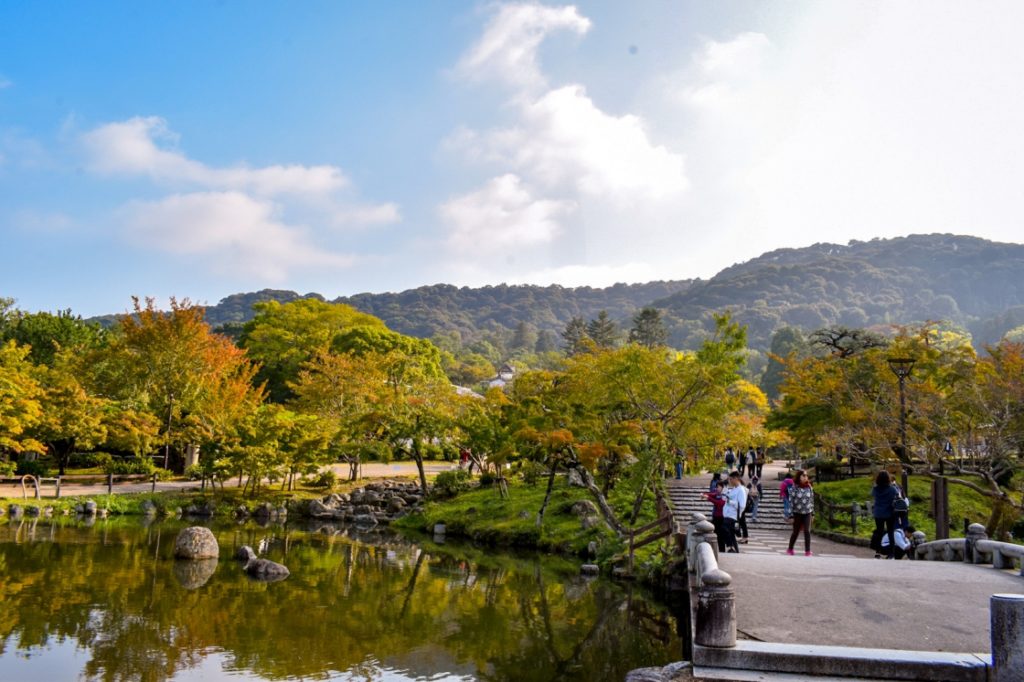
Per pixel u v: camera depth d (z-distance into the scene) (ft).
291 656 45.47
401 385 154.40
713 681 28.78
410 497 133.90
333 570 74.95
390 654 46.88
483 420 123.85
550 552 90.53
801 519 56.13
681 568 66.28
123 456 150.41
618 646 50.01
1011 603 25.50
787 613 35.70
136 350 143.13
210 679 40.70
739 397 119.75
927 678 28.55
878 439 83.97
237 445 123.65
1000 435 72.59
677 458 121.90
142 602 57.06
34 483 123.34
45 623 50.11
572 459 95.30
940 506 63.16
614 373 96.89
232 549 84.33
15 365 137.69
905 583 42.04
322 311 269.64
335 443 140.36
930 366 101.35
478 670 44.37
